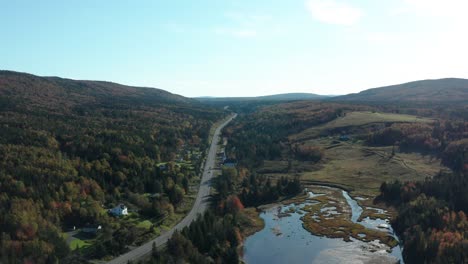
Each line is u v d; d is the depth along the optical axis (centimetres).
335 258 11356
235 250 10769
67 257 10094
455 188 14000
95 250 10631
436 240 10219
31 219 10900
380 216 14950
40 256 9556
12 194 12125
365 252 11725
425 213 12519
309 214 15575
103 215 12781
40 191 12638
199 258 10056
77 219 12450
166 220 13488
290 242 12719
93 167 15812
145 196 15312
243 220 14500
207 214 12425
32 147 15850
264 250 12094
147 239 11831
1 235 10219
